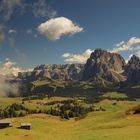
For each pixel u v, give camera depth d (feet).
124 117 427.33
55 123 647.97
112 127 359.66
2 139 285.84
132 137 245.45
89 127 400.06
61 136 288.92
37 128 558.97
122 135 261.65
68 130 417.69
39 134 332.39
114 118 438.81
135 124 351.46
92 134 287.69
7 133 358.23
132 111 446.60
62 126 498.69
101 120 442.09
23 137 304.71
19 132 361.10
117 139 240.94
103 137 256.93
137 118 395.75
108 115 467.11
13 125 612.70
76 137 270.26
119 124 365.20
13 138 293.64
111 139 243.19
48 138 278.05
